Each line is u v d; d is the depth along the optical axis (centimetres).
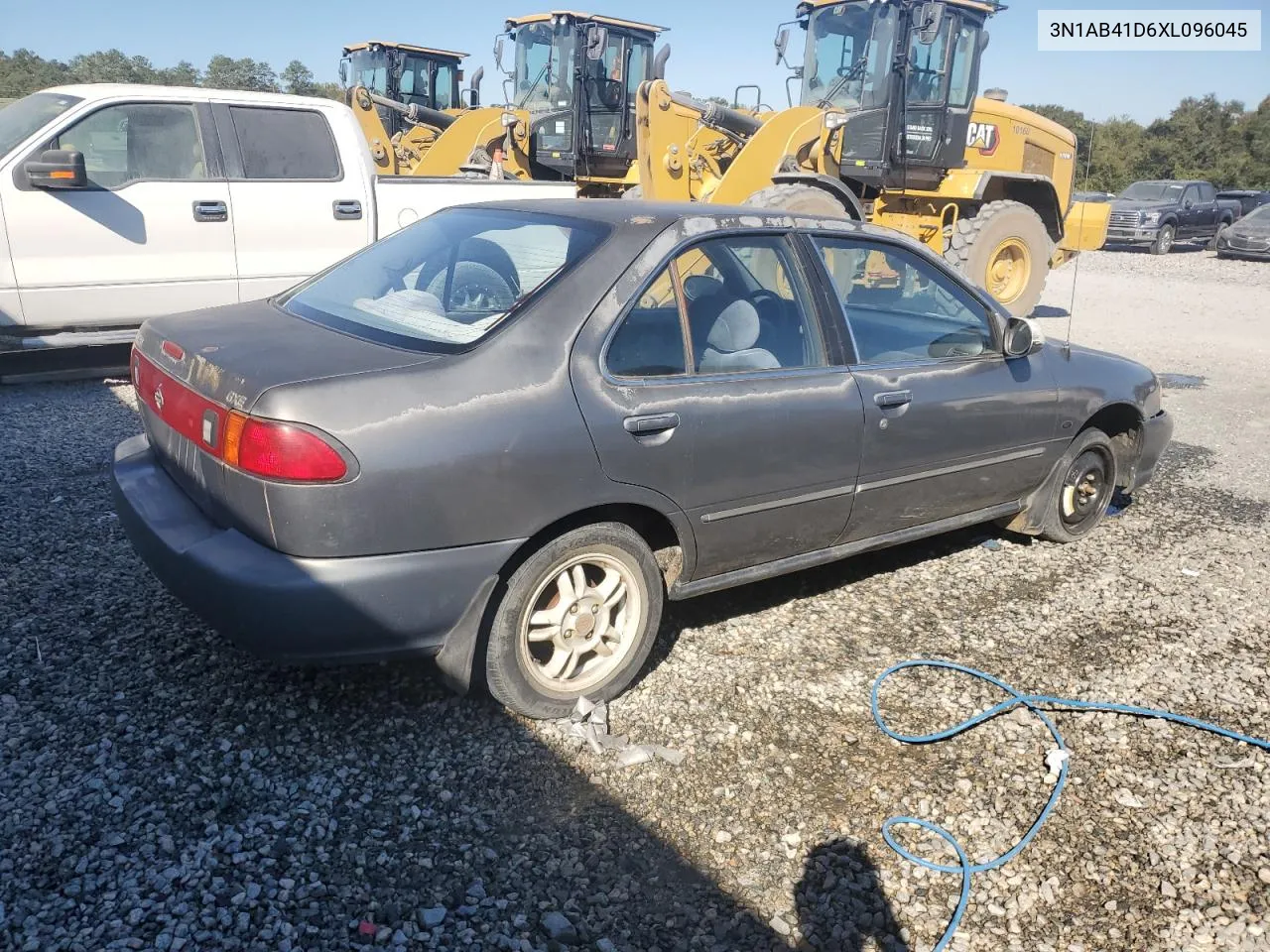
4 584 390
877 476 392
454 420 281
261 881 245
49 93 722
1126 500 598
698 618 406
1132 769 320
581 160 1364
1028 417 449
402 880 250
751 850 271
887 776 308
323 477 265
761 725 330
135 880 241
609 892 252
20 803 264
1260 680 381
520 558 305
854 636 398
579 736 316
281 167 761
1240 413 850
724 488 342
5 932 222
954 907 257
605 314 315
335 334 318
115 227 694
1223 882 271
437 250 365
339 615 275
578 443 301
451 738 309
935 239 1200
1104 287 1811
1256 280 1994
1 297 664
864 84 1061
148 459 342
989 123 1191
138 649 346
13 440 583
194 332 328
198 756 290
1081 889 266
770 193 995
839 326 381
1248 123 4806
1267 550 520
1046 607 436
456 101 1848
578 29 1302
